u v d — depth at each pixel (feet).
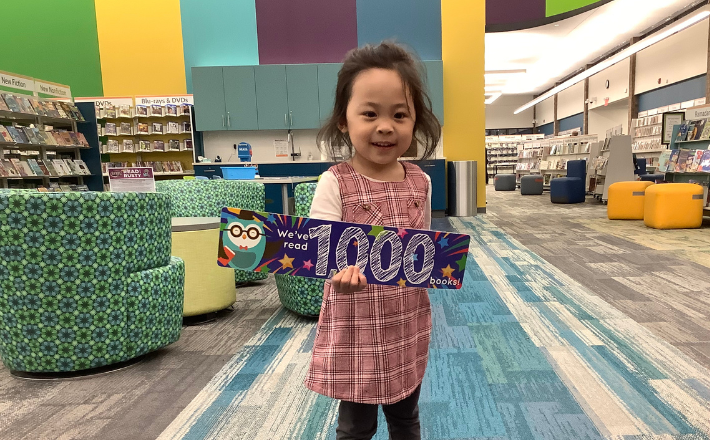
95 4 21.15
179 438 4.25
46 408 4.86
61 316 5.26
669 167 18.37
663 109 36.27
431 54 21.54
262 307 8.59
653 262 11.06
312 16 21.45
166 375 5.63
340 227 2.37
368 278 2.42
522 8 23.50
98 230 5.27
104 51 21.39
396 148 2.50
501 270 10.69
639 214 18.47
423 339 2.92
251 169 12.59
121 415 4.68
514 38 32.81
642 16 29.66
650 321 7.09
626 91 41.29
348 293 2.36
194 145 20.81
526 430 4.24
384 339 2.58
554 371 5.44
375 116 2.44
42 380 5.51
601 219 19.24
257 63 21.59
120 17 21.25
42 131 17.42
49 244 5.09
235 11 21.39
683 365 5.54
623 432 4.17
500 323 7.17
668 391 4.91
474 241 14.60
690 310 7.56
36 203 4.98
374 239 2.40
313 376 2.62
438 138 2.95
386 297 2.57
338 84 2.70
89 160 20.20
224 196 10.05
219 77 20.29
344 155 2.87
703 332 6.59
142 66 21.47
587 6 23.62
